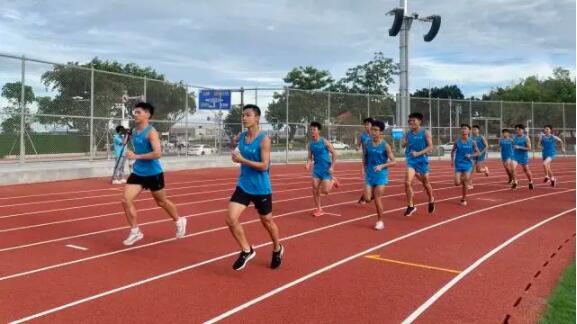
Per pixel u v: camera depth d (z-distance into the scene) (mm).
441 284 5504
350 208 10844
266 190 5832
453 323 4430
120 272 5887
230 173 19453
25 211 10172
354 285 5461
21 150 14914
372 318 4539
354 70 55969
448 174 20891
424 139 9875
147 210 10359
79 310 4676
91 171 16719
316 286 5422
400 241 7605
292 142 25156
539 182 17203
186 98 21422
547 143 16094
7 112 14477
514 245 7359
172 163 20203
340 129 26703
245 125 5715
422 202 11867
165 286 5387
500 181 17375
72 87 16375
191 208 10750
